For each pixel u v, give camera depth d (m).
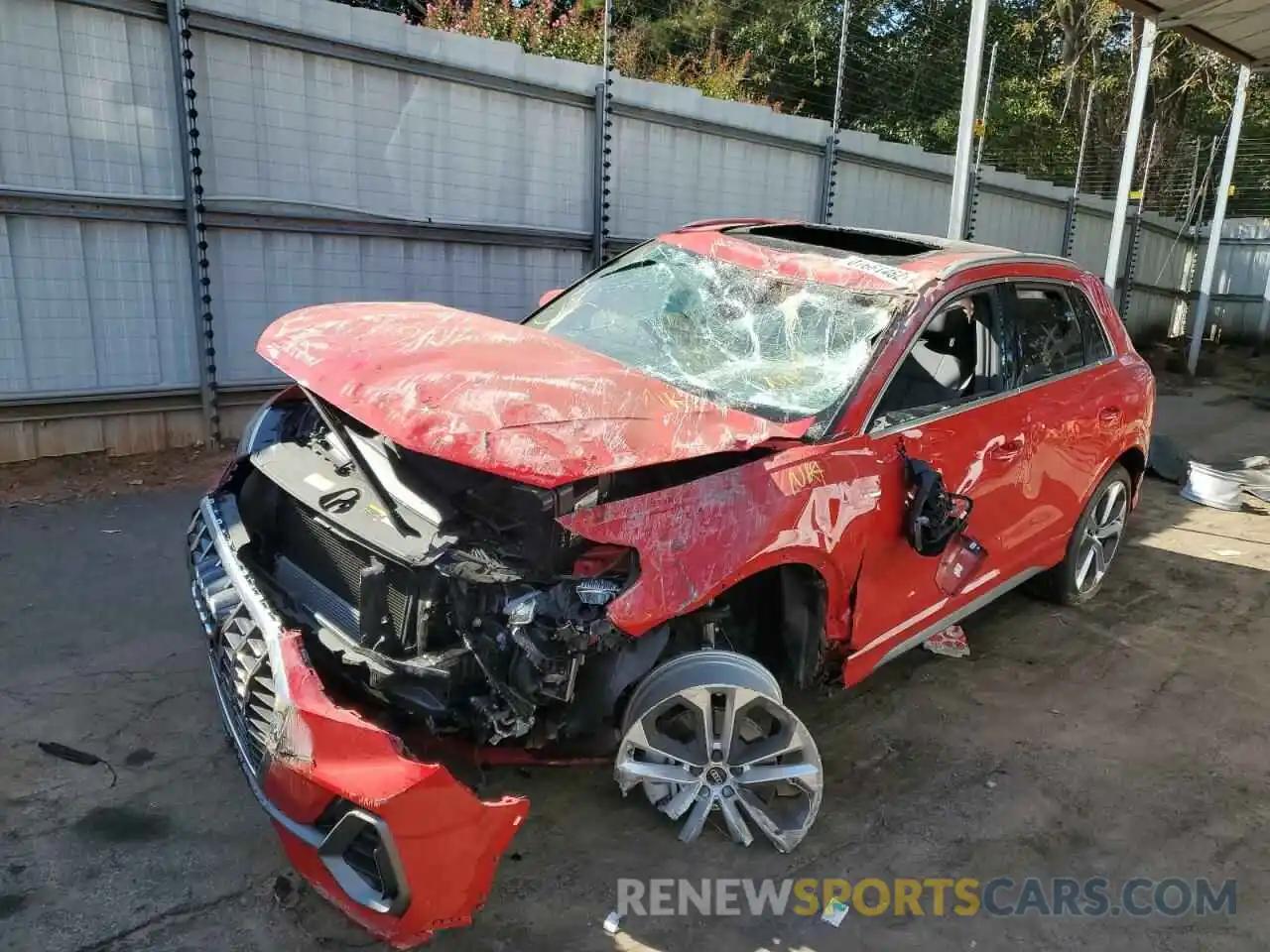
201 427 6.64
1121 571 5.71
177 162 6.13
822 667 3.23
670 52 13.19
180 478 6.06
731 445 2.74
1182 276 18.97
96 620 4.09
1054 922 2.71
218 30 6.04
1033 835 3.10
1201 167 18.89
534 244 7.94
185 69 5.95
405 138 7.03
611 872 2.79
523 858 2.82
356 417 2.54
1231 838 3.15
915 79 14.75
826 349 3.43
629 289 4.16
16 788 2.94
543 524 2.54
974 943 2.61
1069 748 3.66
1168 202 18.48
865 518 3.05
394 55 6.77
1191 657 4.54
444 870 2.21
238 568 2.71
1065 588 4.93
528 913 2.59
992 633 4.71
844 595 3.11
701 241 4.23
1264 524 6.87
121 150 5.91
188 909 2.51
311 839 2.25
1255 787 3.46
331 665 2.57
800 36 13.77
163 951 2.36
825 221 10.45
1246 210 19.36
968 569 3.58
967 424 3.57
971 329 3.82
